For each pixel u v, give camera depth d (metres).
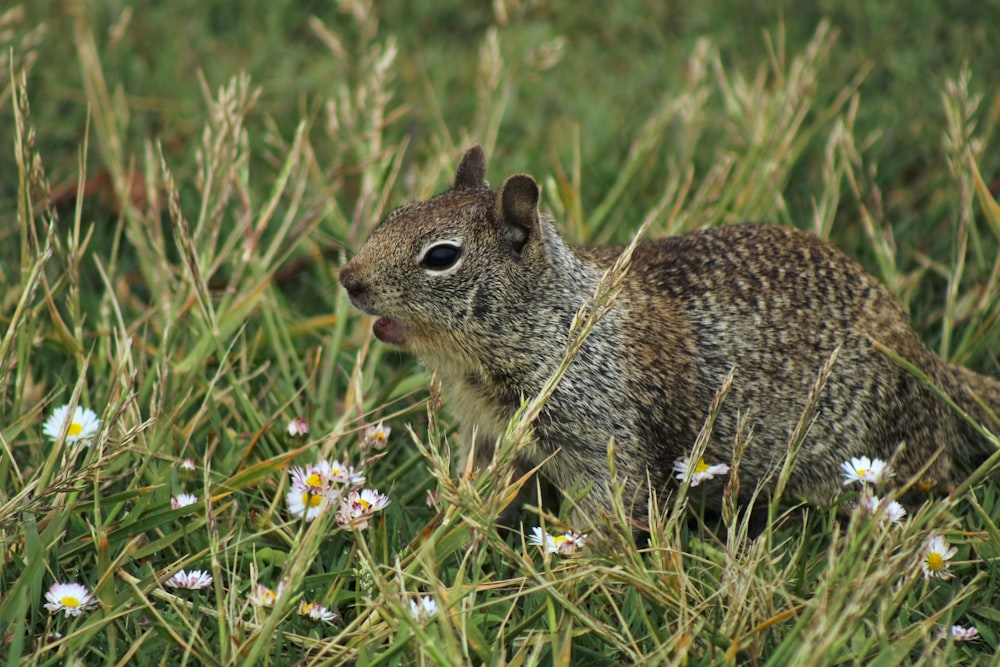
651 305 10.05
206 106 15.00
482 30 17.88
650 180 14.38
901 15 17.31
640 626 8.20
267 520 8.95
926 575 8.23
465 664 7.32
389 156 13.27
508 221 9.42
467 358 9.70
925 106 15.40
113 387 9.68
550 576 7.94
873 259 13.09
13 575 8.38
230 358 11.28
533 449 9.88
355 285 9.48
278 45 16.95
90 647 7.91
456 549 8.41
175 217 10.95
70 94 15.47
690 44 17.08
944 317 11.83
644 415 9.76
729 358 10.02
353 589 8.79
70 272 10.91
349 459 9.52
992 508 9.49
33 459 9.72
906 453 10.32
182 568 8.28
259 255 12.81
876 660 7.29
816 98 15.40
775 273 10.26
